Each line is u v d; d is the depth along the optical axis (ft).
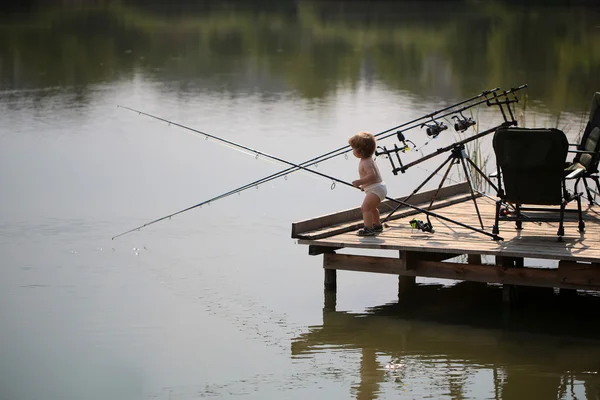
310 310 33.96
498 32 130.62
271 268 38.75
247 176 54.34
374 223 35.27
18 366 29.04
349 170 55.52
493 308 34.04
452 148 35.29
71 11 170.09
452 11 166.30
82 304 34.60
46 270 38.37
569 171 36.52
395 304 34.63
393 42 123.13
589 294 35.50
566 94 78.02
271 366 28.96
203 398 26.78
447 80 89.76
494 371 28.32
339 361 29.37
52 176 54.49
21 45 120.37
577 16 153.28
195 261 39.60
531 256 31.45
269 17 161.27
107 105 78.95
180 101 81.00
